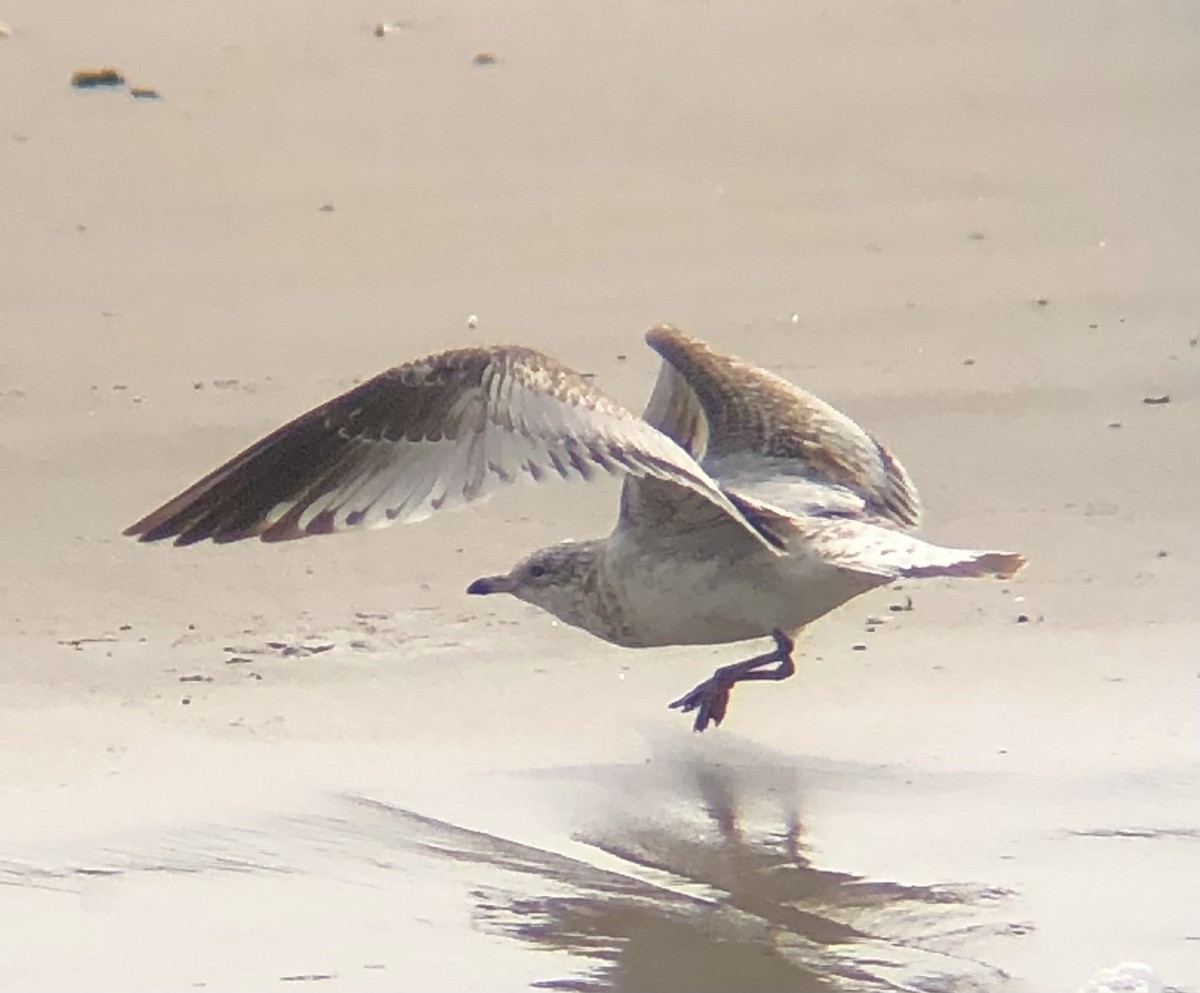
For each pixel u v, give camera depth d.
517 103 24.39
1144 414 15.28
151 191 21.20
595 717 11.15
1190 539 13.23
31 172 21.70
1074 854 9.62
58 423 15.23
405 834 9.93
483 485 8.17
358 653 11.86
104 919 9.21
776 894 9.34
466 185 21.45
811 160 22.28
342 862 9.68
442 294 18.22
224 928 9.12
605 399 8.34
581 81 25.27
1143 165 21.88
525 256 19.31
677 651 11.91
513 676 11.60
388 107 24.19
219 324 17.47
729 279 18.56
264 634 12.09
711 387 11.50
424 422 8.35
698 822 10.00
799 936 8.99
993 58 26.11
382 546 13.29
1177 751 10.60
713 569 10.31
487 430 8.26
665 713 11.18
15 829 9.95
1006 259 19.06
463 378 8.37
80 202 20.81
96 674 11.55
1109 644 11.83
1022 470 14.34
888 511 11.06
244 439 14.91
